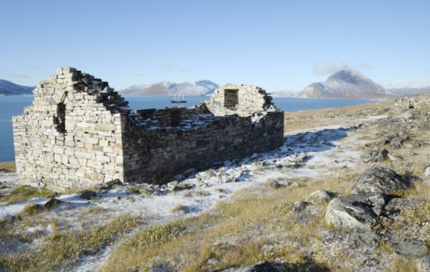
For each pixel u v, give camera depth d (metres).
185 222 12.84
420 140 27.56
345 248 7.88
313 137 36.03
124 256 9.80
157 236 11.28
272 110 32.16
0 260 9.74
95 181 19.00
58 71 19.94
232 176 20.23
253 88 33.19
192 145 22.48
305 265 7.41
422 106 50.78
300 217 10.25
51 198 14.33
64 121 20.84
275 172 21.61
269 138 31.00
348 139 33.62
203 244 9.26
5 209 13.55
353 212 8.89
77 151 19.64
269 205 12.80
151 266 8.47
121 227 12.33
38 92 21.05
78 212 13.72
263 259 7.84
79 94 19.09
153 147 19.59
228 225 11.20
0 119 101.19
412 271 6.65
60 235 11.38
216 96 35.72
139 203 15.20
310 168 22.64
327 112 67.06
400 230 8.24
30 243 11.04
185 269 7.89
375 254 7.49
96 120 18.53
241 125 27.11
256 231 9.85
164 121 26.19
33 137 21.64
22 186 22.11
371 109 60.84
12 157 47.66
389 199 9.74
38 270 9.44
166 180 20.64
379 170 11.38
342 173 19.23
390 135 30.48
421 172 14.23
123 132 17.66
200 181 19.53
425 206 8.98
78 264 9.88
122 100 20.45
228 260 8.02
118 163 17.92
